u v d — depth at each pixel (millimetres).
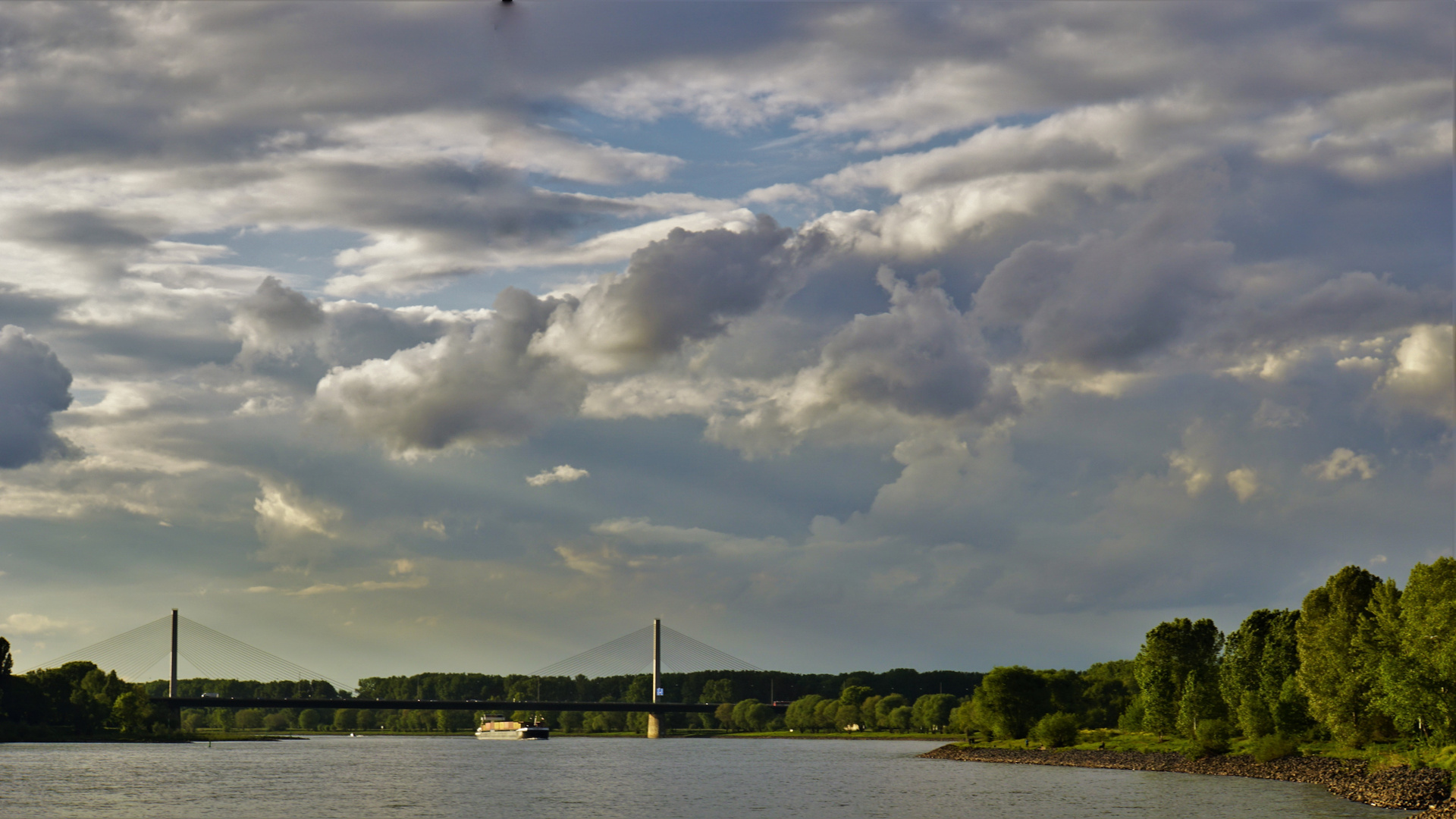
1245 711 165750
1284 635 174500
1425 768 118562
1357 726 141750
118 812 132000
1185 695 181625
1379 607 137375
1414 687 114062
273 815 129375
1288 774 145875
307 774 197875
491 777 191875
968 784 159250
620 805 140125
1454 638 109750
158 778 183125
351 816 128625
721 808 133750
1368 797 115500
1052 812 120188
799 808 132375
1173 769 170375
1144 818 109875
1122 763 183750
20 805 138625
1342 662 140875
